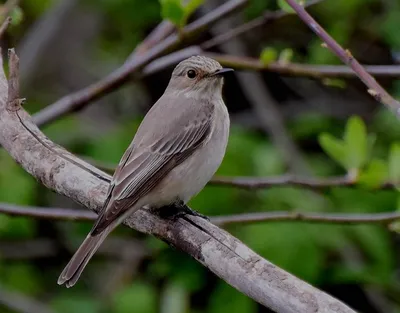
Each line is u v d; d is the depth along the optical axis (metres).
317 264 12.01
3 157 13.48
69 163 8.89
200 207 12.38
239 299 12.45
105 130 14.47
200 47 11.35
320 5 14.41
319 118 14.79
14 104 9.26
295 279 6.88
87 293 14.70
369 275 12.66
